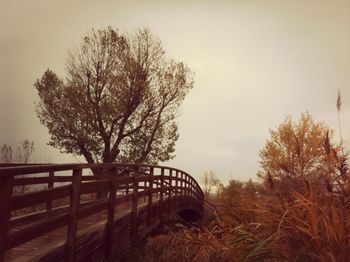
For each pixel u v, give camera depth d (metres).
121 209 13.09
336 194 5.44
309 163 6.16
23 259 5.10
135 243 10.48
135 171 10.67
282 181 6.45
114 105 27.59
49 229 5.42
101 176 7.98
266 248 5.87
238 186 28.30
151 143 29.27
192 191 24.84
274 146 18.67
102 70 27.84
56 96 28.06
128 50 28.14
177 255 9.27
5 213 4.28
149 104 28.61
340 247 5.07
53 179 5.93
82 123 27.83
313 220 5.35
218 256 8.03
